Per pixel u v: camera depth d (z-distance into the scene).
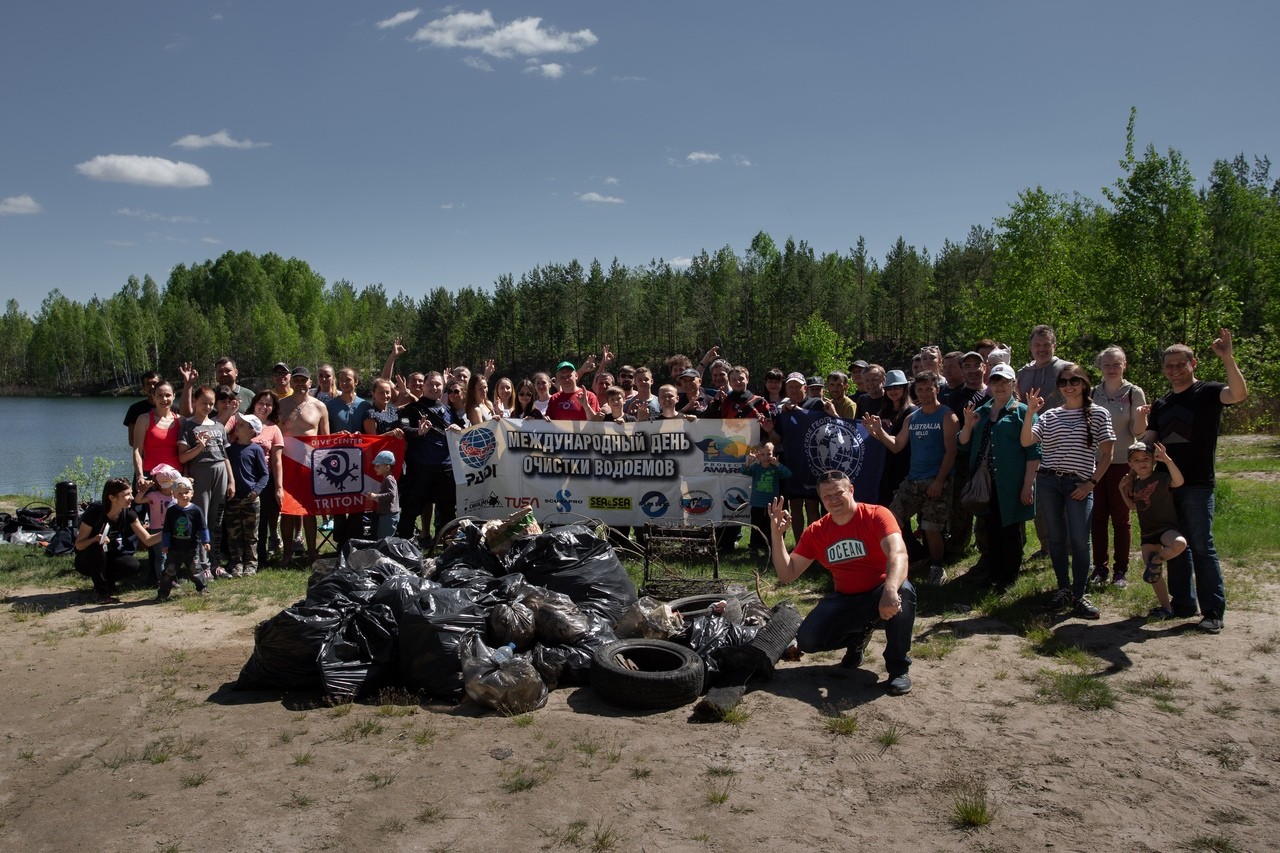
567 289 83.62
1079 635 6.80
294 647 5.99
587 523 10.59
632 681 5.59
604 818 4.21
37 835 4.20
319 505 10.73
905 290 75.81
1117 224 30.02
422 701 5.86
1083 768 4.67
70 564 10.58
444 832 4.11
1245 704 5.42
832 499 5.99
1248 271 39.59
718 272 83.88
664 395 10.70
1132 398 7.82
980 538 8.83
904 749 4.95
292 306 129.00
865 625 6.08
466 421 11.23
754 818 4.20
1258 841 3.94
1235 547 9.29
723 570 9.37
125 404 88.75
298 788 4.59
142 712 5.74
